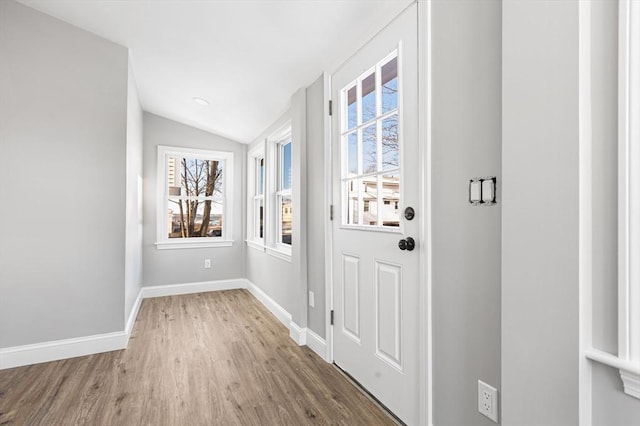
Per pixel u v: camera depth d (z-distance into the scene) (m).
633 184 0.74
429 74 1.37
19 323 2.21
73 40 2.36
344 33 1.89
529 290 0.92
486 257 1.14
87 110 2.41
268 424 1.58
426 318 1.39
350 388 1.89
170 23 2.18
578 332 0.81
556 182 0.85
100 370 2.12
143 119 3.96
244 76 2.71
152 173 4.02
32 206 2.25
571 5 0.82
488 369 1.13
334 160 2.16
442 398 1.34
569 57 0.82
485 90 1.14
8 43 2.20
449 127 1.29
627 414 0.76
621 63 0.75
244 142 4.48
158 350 2.44
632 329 0.74
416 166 1.46
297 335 2.58
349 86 2.00
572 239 0.82
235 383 1.95
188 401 1.77
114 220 2.50
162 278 4.07
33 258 2.25
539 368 0.89
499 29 1.08
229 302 3.78
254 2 1.82
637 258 0.73
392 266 1.63
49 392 1.85
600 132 0.80
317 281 2.41
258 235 4.29
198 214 4.41
